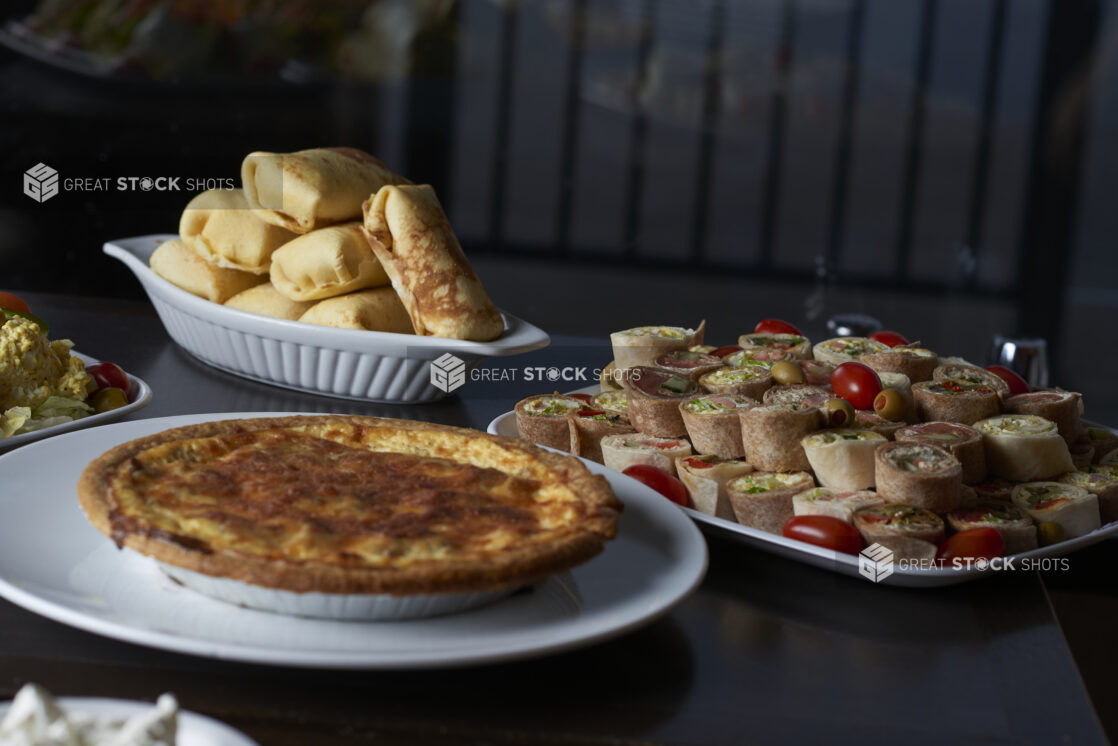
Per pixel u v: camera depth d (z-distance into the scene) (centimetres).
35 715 70
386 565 88
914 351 118
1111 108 368
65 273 241
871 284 378
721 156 375
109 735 71
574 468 97
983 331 364
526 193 380
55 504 98
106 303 150
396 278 121
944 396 110
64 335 136
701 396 108
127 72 247
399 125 355
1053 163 372
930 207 377
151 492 92
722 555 102
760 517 103
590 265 381
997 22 364
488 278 367
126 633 86
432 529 90
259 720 87
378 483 95
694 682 90
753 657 93
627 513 99
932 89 372
